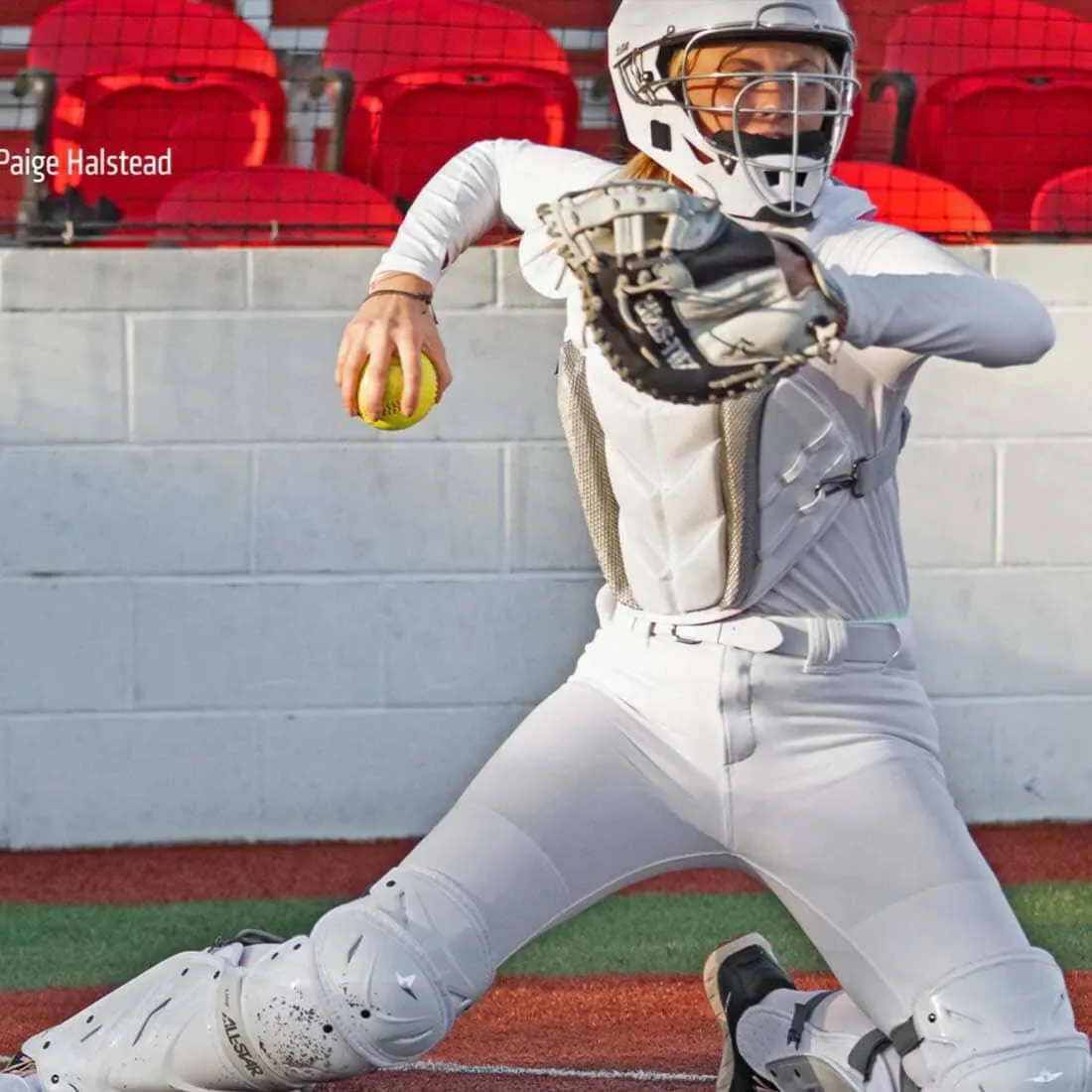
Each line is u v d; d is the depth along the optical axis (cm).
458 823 820
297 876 1750
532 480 1862
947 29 2352
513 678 1881
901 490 1877
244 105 2353
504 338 1848
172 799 1873
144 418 1839
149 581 1853
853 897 798
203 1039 830
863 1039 914
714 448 791
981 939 770
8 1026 1281
